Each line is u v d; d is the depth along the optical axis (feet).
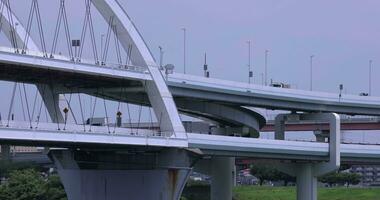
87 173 229.25
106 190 227.61
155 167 223.30
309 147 292.61
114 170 228.02
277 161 322.96
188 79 273.95
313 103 350.43
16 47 195.31
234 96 301.84
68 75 197.67
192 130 318.24
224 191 312.71
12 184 327.47
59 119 220.02
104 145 203.72
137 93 231.91
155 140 208.03
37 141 180.86
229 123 338.95
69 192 231.91
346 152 311.68
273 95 323.57
